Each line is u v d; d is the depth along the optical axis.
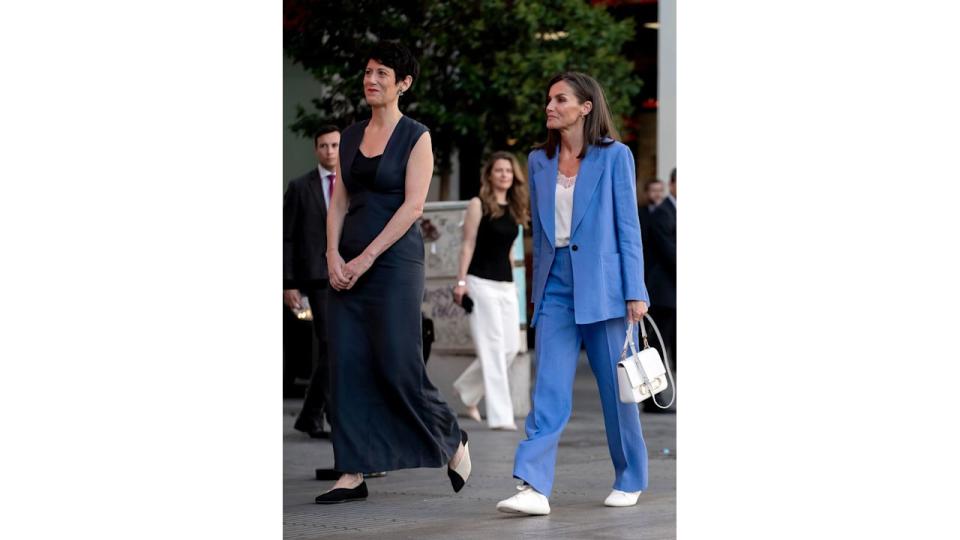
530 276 17.95
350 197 6.74
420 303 6.71
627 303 6.44
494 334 10.63
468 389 11.27
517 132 14.20
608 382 6.54
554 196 6.48
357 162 6.66
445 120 13.55
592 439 10.19
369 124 6.74
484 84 13.92
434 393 6.71
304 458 8.65
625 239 6.42
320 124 13.41
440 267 11.85
